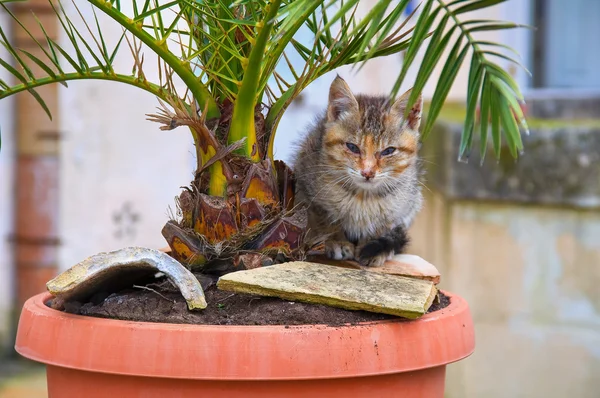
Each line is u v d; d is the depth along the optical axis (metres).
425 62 2.11
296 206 2.62
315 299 2.14
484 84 2.22
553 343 5.31
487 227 5.36
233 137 2.37
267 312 2.11
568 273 5.28
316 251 2.91
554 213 5.27
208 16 2.35
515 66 6.11
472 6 2.03
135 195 5.20
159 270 2.15
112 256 2.14
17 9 4.97
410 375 2.10
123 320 2.06
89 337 2.00
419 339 2.08
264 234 2.40
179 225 2.46
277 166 2.63
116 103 5.12
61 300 2.23
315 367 1.94
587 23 6.17
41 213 5.35
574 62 6.21
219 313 2.13
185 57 2.35
